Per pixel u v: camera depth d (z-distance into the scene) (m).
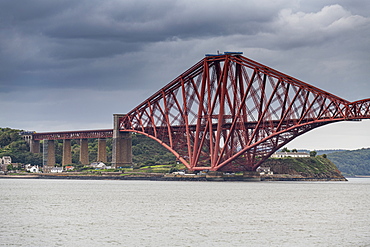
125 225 126.69
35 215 145.25
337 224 128.75
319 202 182.25
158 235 114.06
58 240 108.94
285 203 178.25
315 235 114.44
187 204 174.12
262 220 134.88
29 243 106.31
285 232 117.88
